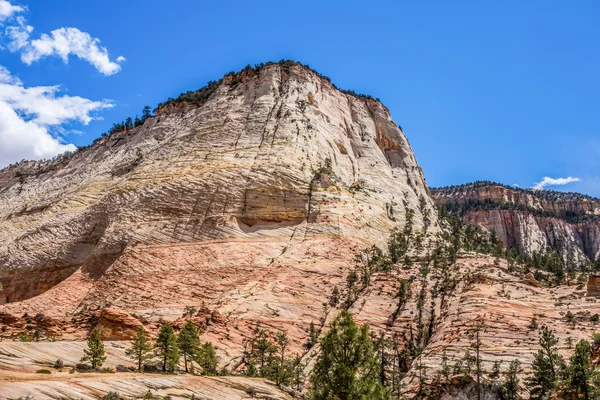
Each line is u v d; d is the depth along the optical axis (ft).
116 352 208.64
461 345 234.17
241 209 405.80
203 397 156.46
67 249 436.76
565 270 431.43
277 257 349.82
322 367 134.31
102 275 376.48
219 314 264.11
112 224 423.23
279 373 202.69
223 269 339.98
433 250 389.80
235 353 237.45
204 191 421.18
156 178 454.81
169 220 406.00
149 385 151.53
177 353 196.95
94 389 136.98
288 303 288.10
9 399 116.67
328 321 275.39
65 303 348.18
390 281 314.55
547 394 186.91
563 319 253.44
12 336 239.09
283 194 413.18
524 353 220.23
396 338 260.21
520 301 279.69
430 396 198.90
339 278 322.14
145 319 266.16
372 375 135.23
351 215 404.57
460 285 306.55
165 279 339.36
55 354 176.04
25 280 435.12
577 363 174.91
